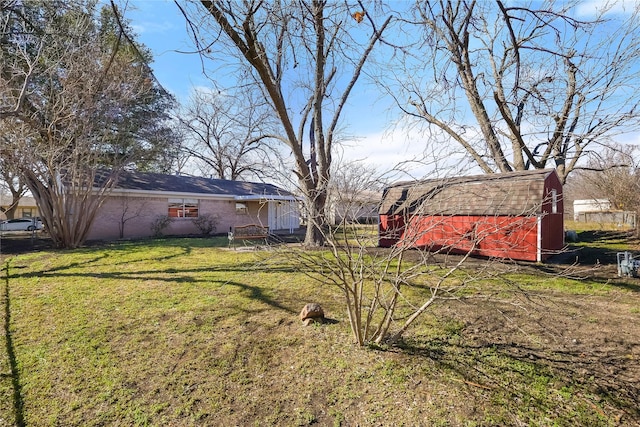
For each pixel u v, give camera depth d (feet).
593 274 21.99
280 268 24.26
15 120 31.27
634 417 8.01
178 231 57.31
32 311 15.21
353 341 11.78
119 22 17.61
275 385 9.57
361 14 19.15
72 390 9.30
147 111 57.82
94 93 34.71
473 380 9.45
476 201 28.43
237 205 65.98
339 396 9.02
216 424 8.07
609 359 10.40
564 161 41.78
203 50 14.28
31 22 35.73
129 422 8.09
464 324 13.15
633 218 49.39
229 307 15.70
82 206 38.14
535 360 10.42
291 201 17.95
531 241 26.71
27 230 64.23
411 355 10.77
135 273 23.12
